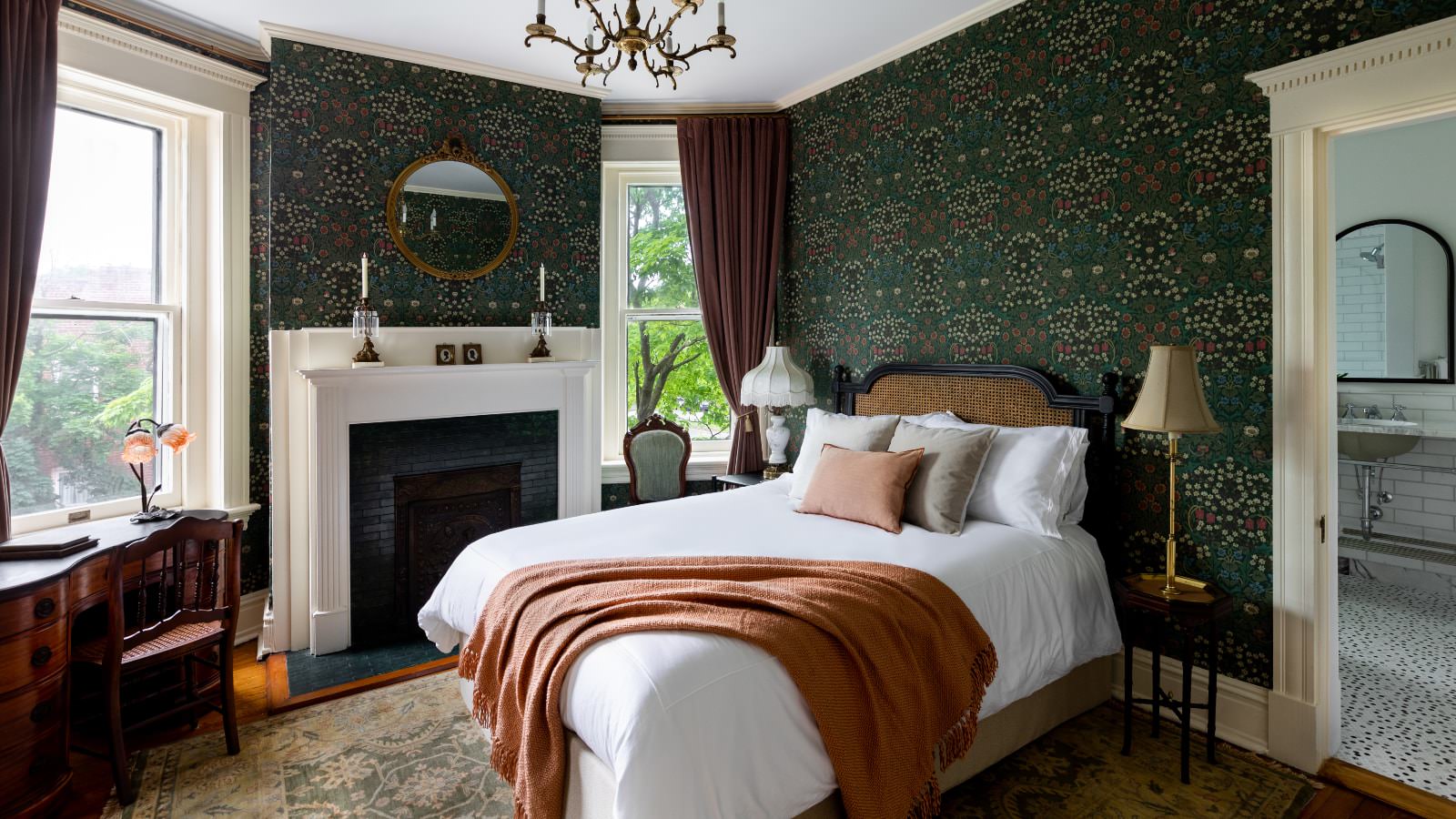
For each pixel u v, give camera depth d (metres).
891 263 3.76
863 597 1.90
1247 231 2.47
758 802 1.56
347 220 3.47
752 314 4.38
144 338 3.24
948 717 1.88
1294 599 2.38
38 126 2.47
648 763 1.45
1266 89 2.39
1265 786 2.26
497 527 3.85
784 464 4.29
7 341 2.39
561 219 4.09
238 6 3.10
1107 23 2.85
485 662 2.02
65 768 2.20
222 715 2.61
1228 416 2.53
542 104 4.02
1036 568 2.39
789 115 4.36
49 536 2.48
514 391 3.85
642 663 1.59
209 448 3.44
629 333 4.60
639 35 1.95
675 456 4.27
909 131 3.64
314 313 3.40
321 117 3.40
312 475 3.29
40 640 2.10
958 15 3.32
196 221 3.38
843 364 4.07
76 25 2.82
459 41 3.48
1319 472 2.33
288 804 2.18
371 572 3.48
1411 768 2.36
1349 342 4.38
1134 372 2.79
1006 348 3.24
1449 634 3.54
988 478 2.78
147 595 2.69
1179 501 2.66
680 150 4.30
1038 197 3.10
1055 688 2.55
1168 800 2.19
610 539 2.55
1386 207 4.21
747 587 1.93
